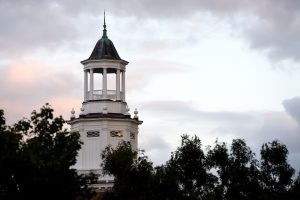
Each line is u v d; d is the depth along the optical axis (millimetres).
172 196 124250
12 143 106875
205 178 131500
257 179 133750
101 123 153625
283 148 135500
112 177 147625
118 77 156000
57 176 107062
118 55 157000
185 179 130750
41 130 111688
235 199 131625
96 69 156375
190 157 131125
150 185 123875
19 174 105625
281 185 135125
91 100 155250
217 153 133250
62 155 108625
